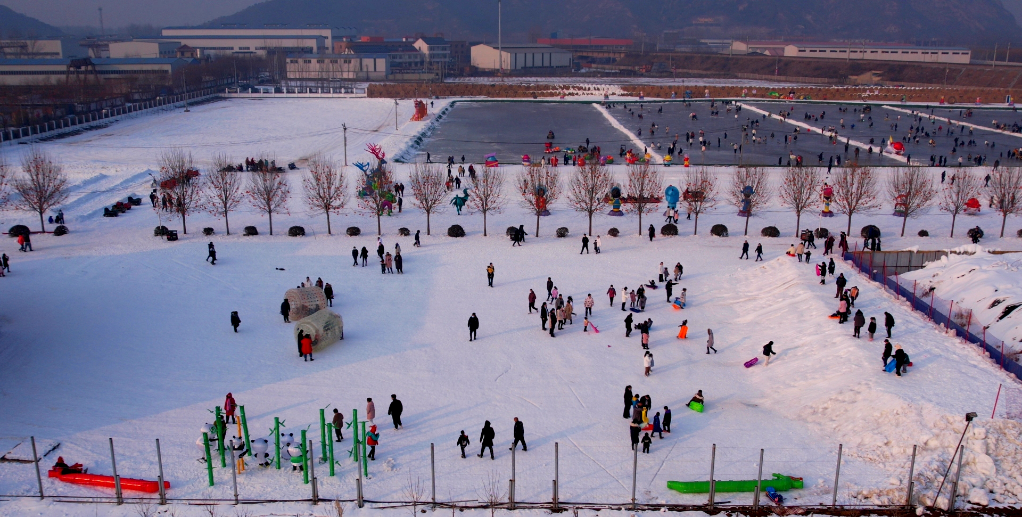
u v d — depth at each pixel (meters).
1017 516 26.28
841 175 86.69
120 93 177.25
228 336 45.28
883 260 56.03
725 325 46.97
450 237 68.38
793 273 52.25
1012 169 80.44
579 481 29.17
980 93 195.12
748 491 27.92
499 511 27.11
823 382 36.72
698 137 132.00
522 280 56.06
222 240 67.25
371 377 39.62
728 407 35.84
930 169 99.44
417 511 27.23
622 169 101.44
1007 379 34.59
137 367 40.66
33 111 141.88
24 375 39.38
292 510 27.28
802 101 188.88
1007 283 45.38
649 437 31.31
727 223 73.94
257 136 134.38
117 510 27.17
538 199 69.75
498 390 38.00
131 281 55.22
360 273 57.88
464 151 120.06
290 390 38.00
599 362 41.56
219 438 30.34
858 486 27.97
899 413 31.62
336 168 100.12
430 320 48.12
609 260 60.88
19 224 72.44
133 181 93.81
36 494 28.11
